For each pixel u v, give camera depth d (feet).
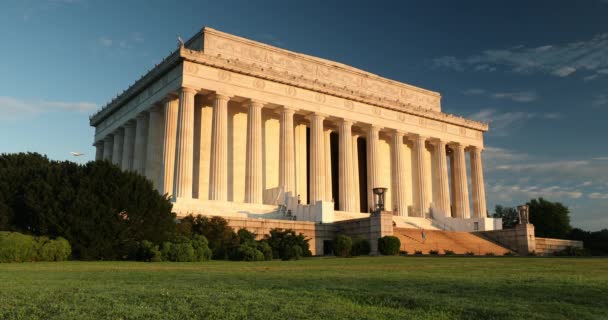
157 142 203.82
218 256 119.03
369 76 248.52
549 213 276.82
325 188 232.73
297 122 232.94
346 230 161.38
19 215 107.14
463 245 174.60
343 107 222.48
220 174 184.85
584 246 231.91
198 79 185.06
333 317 32.94
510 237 183.62
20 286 47.57
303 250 131.03
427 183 258.37
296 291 44.39
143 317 32.78
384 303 38.63
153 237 111.75
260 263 96.94
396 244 141.28
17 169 115.96
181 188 175.22
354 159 245.86
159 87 198.29
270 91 202.49
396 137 239.30
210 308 35.55
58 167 111.34
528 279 57.62
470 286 49.39
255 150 194.80
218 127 187.21
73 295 41.45
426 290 46.03
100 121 257.34
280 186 201.16
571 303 40.16
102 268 76.74
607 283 53.11
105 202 106.73
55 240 99.50
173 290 44.78
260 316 33.12
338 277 59.67
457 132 264.52
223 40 206.39
